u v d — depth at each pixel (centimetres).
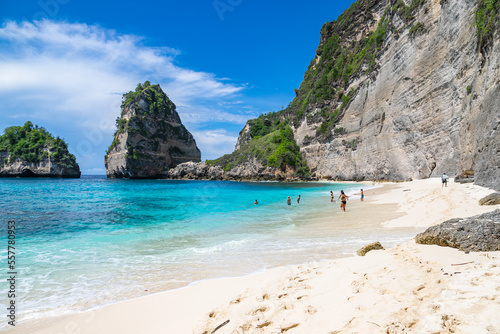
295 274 618
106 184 6975
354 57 7656
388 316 337
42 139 11500
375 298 395
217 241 1114
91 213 2058
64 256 922
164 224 1544
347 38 8769
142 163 10856
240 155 9956
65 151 11750
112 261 861
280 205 2425
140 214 1981
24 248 1036
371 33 7825
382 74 5125
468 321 292
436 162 3625
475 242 590
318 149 7588
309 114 8081
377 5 7931
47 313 536
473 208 1223
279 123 12525
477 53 2283
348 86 7144
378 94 5212
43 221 1708
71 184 6825
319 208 2089
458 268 475
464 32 2980
